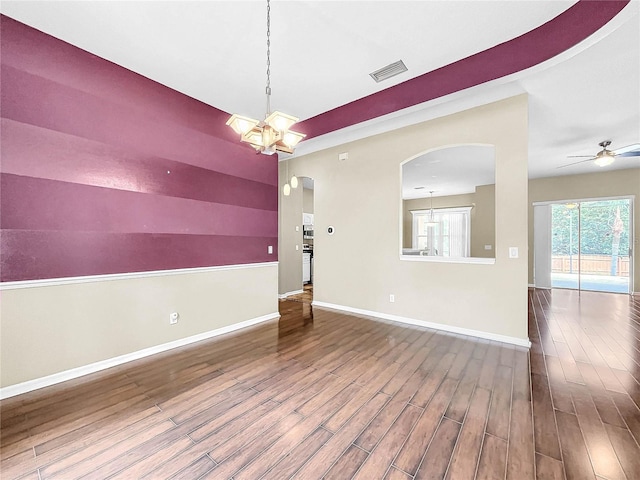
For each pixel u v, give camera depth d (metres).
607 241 6.60
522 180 3.16
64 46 2.46
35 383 2.32
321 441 1.72
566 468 1.49
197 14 2.17
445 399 2.15
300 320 4.24
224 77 3.03
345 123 3.83
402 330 3.75
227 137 3.79
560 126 4.07
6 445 1.68
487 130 3.38
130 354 2.86
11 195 2.22
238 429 1.83
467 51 2.70
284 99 3.59
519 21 2.33
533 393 2.23
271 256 4.40
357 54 2.70
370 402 2.12
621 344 3.24
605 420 1.89
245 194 4.02
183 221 3.30
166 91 3.17
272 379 2.47
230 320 3.78
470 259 3.53
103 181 2.69
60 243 2.44
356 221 4.60
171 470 1.50
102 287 2.69
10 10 2.12
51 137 2.39
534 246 7.24
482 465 1.52
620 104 3.44
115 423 1.89
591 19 2.16
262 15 2.20
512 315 3.26
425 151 3.88
